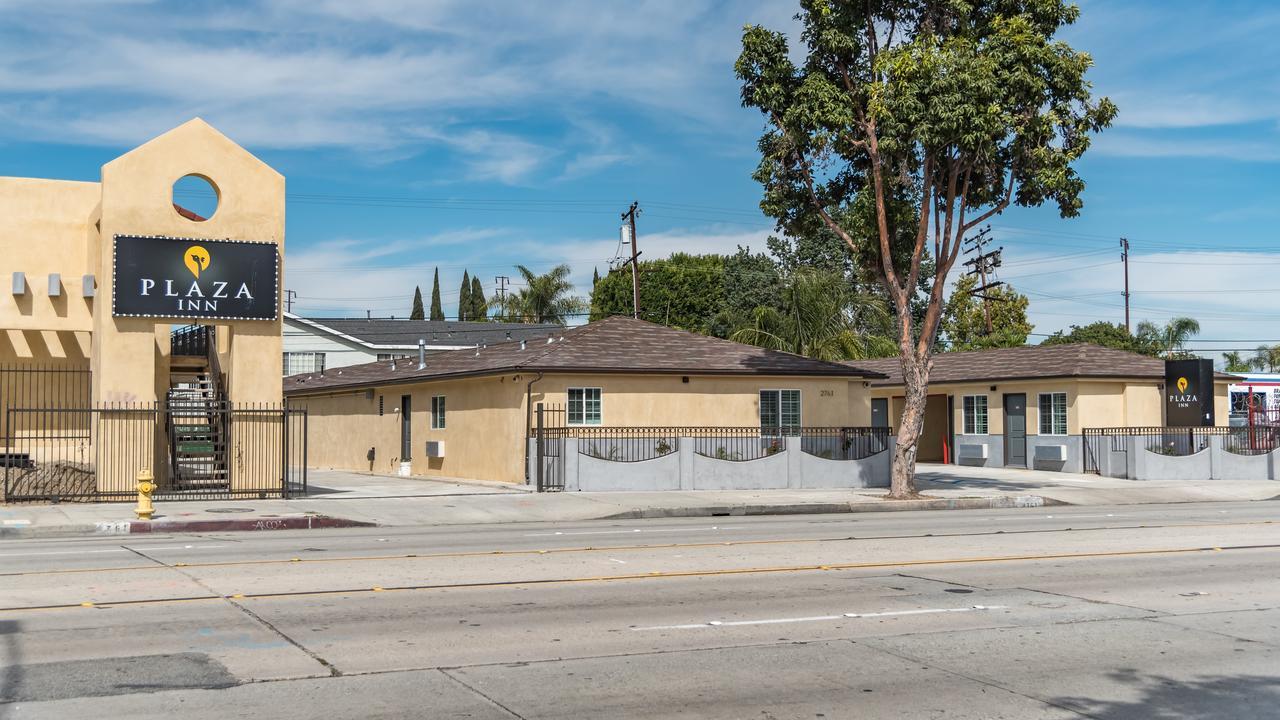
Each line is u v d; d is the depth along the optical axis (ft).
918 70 75.46
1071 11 80.48
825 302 155.74
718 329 213.05
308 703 22.97
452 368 110.22
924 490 92.73
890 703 23.48
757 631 30.73
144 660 26.76
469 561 45.80
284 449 79.82
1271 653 28.50
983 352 141.90
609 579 40.47
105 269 76.89
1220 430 117.29
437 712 22.38
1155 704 23.63
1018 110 79.61
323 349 184.24
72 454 89.92
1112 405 119.85
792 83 82.53
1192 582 40.32
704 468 91.45
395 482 103.35
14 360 89.10
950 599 36.24
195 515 66.28
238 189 80.59
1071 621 32.58
